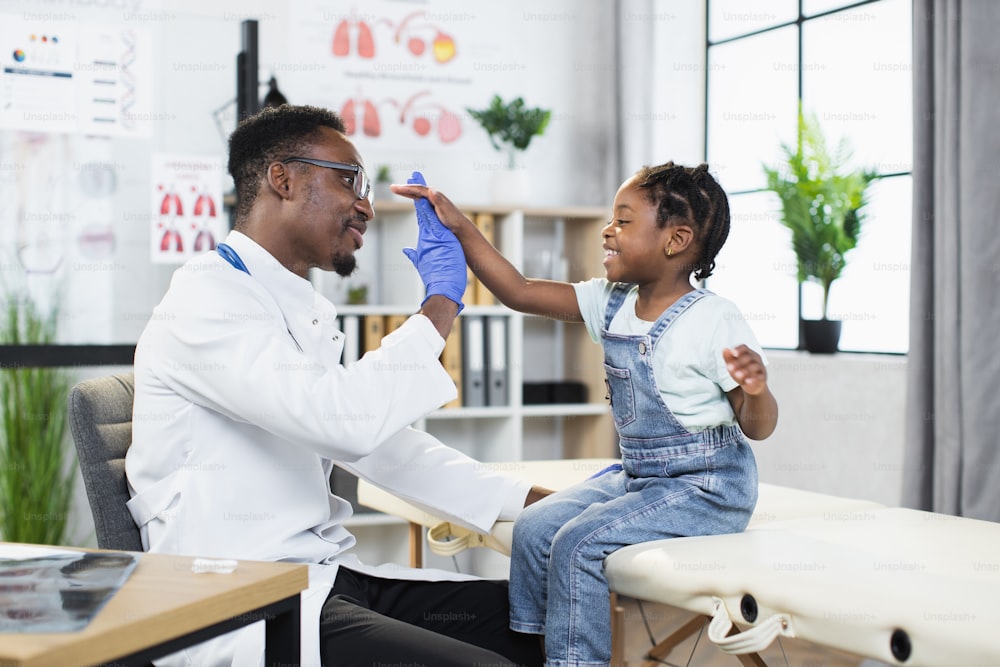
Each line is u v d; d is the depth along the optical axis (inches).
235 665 45.5
